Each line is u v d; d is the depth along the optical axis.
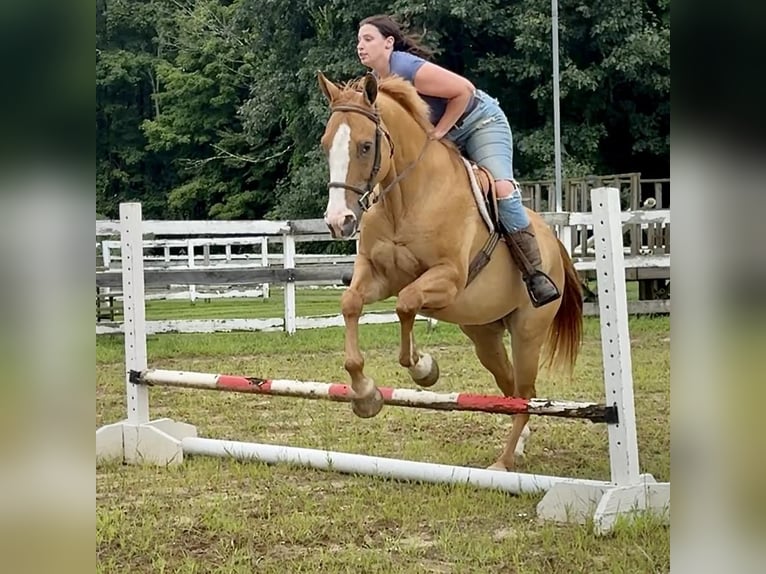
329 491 4.70
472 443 5.86
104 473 5.16
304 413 6.96
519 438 5.17
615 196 4.14
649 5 23.05
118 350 10.40
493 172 4.70
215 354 10.10
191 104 31.45
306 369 8.88
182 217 33.16
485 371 8.65
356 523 4.10
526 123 23.39
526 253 4.68
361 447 5.71
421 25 21.53
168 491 4.72
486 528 4.07
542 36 21.69
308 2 22.61
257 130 25.31
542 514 4.23
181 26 32.56
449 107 4.52
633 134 23.06
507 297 4.82
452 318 4.76
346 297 4.29
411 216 4.26
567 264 5.31
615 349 4.12
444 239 4.29
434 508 4.31
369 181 3.95
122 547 3.78
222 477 4.98
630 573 3.39
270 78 24.44
